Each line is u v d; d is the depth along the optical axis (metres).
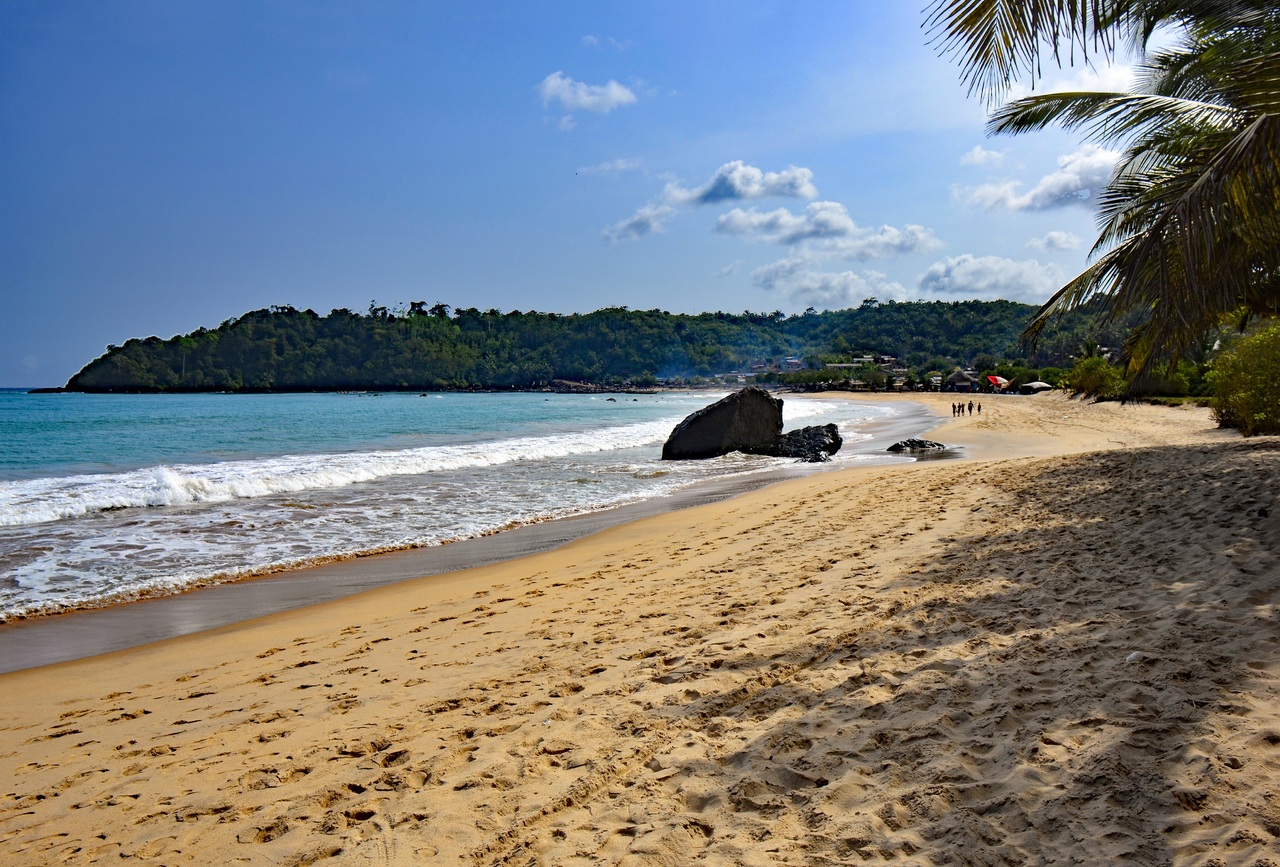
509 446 24.06
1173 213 5.01
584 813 2.76
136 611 7.09
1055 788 2.42
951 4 4.89
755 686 3.79
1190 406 35.31
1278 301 8.69
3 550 9.45
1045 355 106.69
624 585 6.99
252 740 3.92
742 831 2.50
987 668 3.52
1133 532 6.04
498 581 7.82
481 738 3.59
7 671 5.51
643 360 195.62
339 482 15.78
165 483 13.08
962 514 8.27
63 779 3.66
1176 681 3.01
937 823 2.36
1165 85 8.96
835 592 5.54
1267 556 4.56
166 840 2.93
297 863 2.65
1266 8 6.83
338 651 5.61
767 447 21.62
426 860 2.57
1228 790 2.23
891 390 122.69
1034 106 8.20
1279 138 4.54
